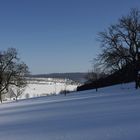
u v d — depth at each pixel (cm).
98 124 1113
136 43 6544
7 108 2898
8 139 1005
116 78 6350
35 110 2159
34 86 12350
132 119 1162
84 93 4700
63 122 1280
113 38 6681
